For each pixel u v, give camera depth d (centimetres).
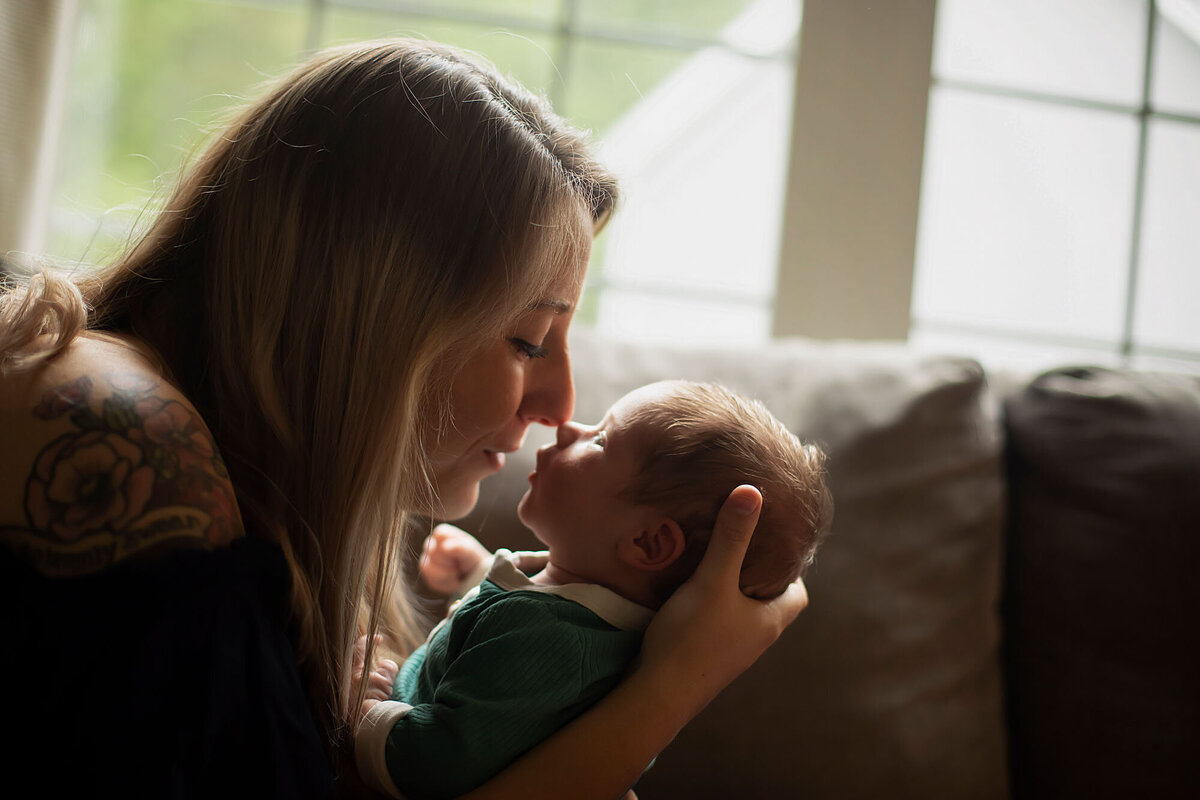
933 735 116
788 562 90
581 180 89
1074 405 132
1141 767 119
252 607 67
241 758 65
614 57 188
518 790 73
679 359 134
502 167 80
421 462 86
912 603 120
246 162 79
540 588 89
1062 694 124
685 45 186
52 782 59
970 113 178
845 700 115
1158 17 179
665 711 78
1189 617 121
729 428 90
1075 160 180
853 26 166
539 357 93
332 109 78
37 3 144
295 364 78
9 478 61
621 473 90
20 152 144
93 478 62
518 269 81
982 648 122
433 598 122
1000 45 178
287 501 78
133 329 79
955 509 124
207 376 79
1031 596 128
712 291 187
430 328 79
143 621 61
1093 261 181
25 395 63
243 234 77
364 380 78
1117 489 126
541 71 304
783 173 170
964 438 127
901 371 131
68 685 60
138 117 404
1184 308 181
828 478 124
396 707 80
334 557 80
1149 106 180
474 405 86
